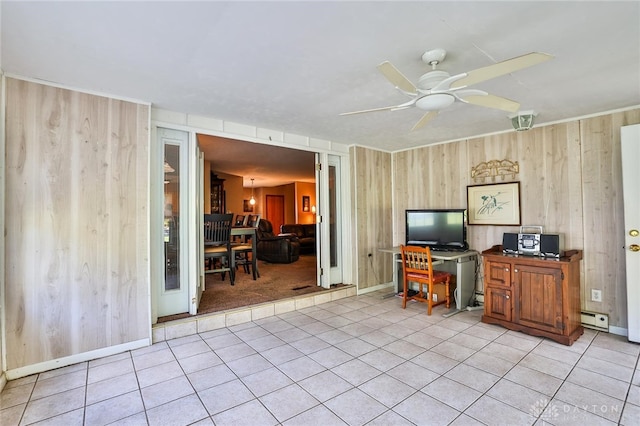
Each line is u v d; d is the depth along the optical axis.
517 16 1.65
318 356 2.71
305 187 11.31
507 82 2.51
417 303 4.29
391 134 4.18
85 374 2.41
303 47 1.96
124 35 1.82
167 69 2.26
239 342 3.01
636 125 2.91
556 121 3.55
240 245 5.36
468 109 3.14
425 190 4.83
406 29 1.77
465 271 4.02
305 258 7.92
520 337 3.09
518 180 3.86
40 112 2.43
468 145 4.34
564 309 2.93
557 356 2.67
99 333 2.68
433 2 1.53
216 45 1.94
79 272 2.59
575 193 3.43
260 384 2.27
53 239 2.48
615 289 3.17
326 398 2.09
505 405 2.00
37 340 2.42
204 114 3.33
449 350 2.80
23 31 1.77
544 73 2.35
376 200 5.03
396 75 1.75
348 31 1.78
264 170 8.06
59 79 2.43
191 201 3.40
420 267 3.94
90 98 2.65
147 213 2.91
